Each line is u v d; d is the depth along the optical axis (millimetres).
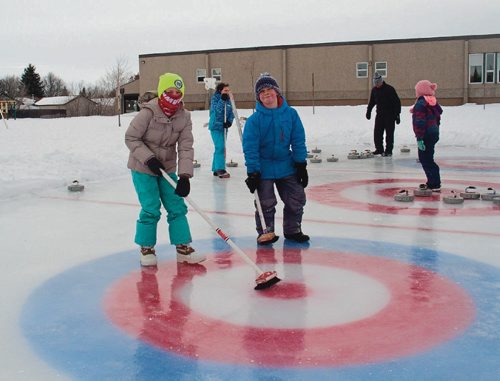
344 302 3535
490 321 3189
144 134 4418
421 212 6359
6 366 2717
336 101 39438
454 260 4449
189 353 2820
